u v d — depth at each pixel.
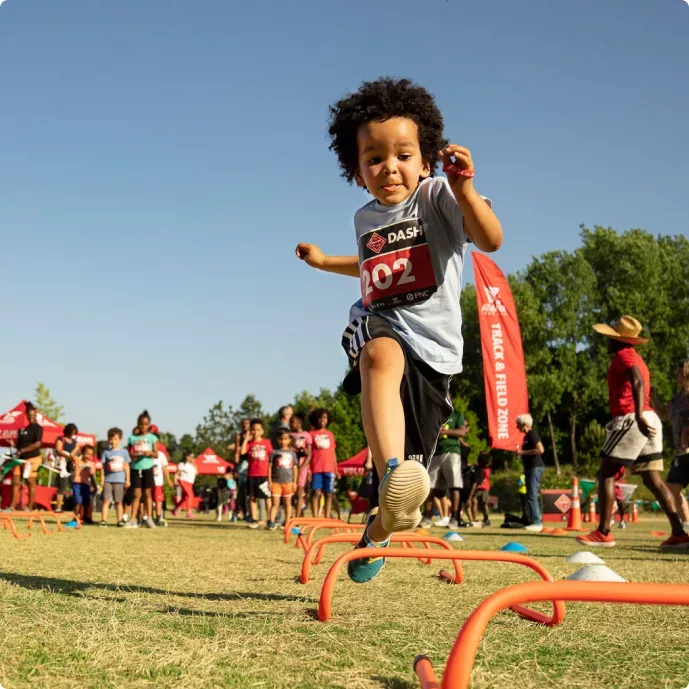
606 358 56.91
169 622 2.53
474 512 13.84
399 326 2.79
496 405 14.84
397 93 2.75
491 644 2.34
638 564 5.33
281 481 11.34
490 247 2.57
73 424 13.20
